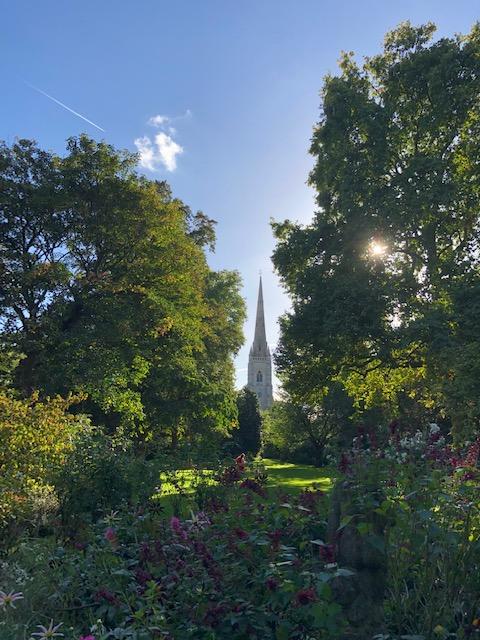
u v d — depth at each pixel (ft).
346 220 79.10
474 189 73.61
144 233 72.64
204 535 15.06
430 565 13.98
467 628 12.29
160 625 10.94
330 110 85.10
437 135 78.64
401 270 77.41
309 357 83.97
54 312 65.92
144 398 88.38
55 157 72.38
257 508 16.53
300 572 12.22
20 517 22.11
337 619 10.76
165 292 76.07
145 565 13.93
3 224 67.77
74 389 68.69
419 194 70.64
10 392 46.03
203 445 36.88
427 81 77.66
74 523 23.57
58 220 69.36
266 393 465.06
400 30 85.87
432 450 17.15
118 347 71.46
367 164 78.74
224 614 11.51
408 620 13.85
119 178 73.31
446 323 65.41
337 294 72.84
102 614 12.03
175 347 80.38
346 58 89.10
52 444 27.43
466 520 14.08
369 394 90.12
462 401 61.31
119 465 28.17
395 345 69.87
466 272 69.41
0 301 65.62
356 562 12.28
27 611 12.52
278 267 85.05
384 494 13.23
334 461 16.53
